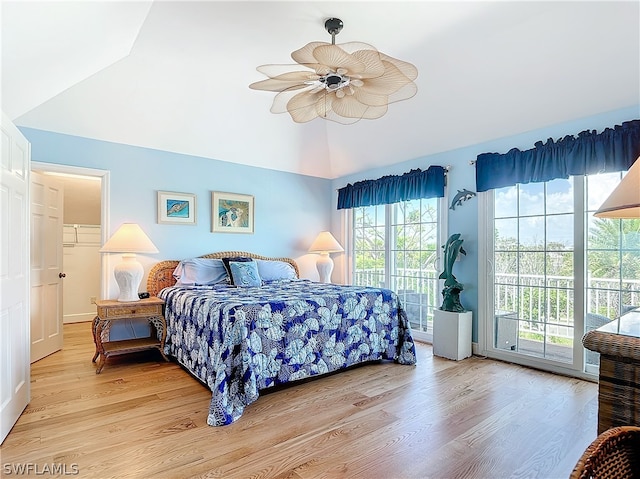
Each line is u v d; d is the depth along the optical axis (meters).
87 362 3.54
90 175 3.79
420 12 2.48
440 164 4.30
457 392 2.84
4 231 2.10
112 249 3.45
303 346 2.97
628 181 1.31
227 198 4.71
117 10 2.27
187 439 2.11
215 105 4.00
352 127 4.62
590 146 3.04
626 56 2.62
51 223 3.78
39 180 3.58
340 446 2.05
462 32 2.74
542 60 2.88
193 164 4.45
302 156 5.15
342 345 3.23
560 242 3.36
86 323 5.29
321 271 5.08
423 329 4.54
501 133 3.68
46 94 3.02
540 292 3.49
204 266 4.17
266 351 2.74
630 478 0.77
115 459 1.90
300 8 2.45
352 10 2.47
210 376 2.70
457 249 3.86
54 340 3.84
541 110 3.28
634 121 2.80
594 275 3.16
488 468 1.86
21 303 2.37
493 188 3.73
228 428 2.25
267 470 1.82
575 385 2.99
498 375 3.23
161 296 3.85
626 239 3.00
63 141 3.61
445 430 2.24
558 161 3.24
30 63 2.29
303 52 1.88
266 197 5.10
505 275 3.75
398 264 4.87
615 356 1.14
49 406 2.52
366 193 5.12
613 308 3.05
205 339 2.86
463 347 3.74
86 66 2.93
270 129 4.57
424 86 3.56
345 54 1.88
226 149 4.57
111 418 2.36
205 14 2.54
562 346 3.33
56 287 3.87
